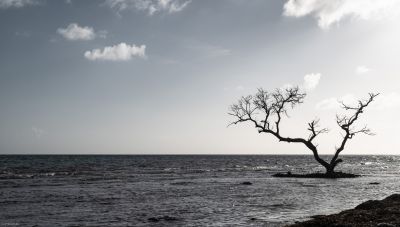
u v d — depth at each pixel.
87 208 26.66
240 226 19.75
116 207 27.09
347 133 58.84
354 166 119.31
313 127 59.19
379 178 57.84
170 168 93.88
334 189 39.72
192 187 42.25
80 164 112.56
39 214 24.17
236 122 60.88
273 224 20.20
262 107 60.06
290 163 150.62
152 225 20.44
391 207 20.97
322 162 59.88
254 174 69.62
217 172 77.00
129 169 86.06
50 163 118.56
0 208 26.59
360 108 58.34
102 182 49.09
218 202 29.59
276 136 59.53
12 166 93.88
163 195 34.41
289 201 30.02
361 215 18.72
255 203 28.92
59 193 35.84
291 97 59.78
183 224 20.59
